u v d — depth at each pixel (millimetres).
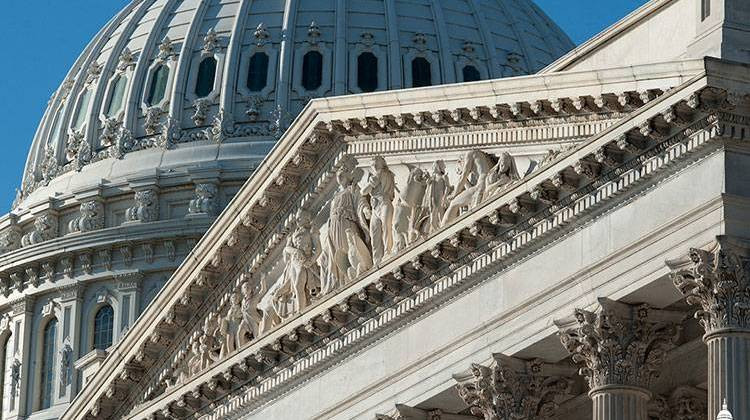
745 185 53750
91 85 143375
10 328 136750
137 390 82625
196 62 139375
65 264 133625
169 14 145000
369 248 67688
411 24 140000
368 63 138125
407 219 65188
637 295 56812
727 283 53281
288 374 72375
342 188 68500
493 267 61969
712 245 53625
